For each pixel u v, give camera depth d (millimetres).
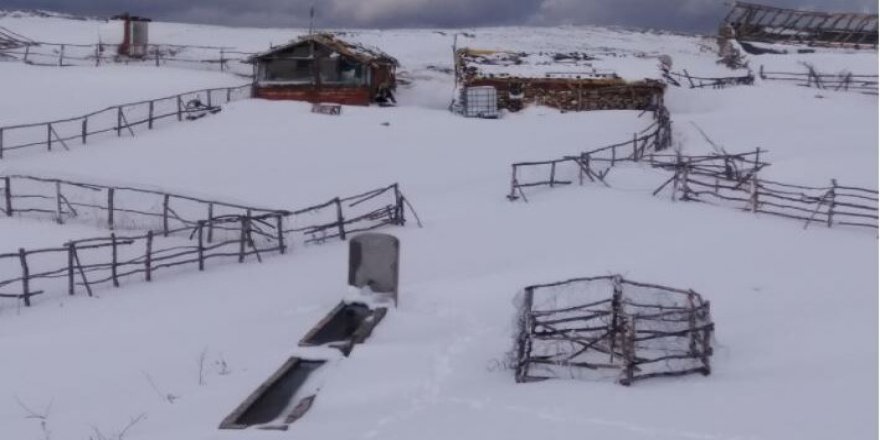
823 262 17641
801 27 61031
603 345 11266
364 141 37281
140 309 17016
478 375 11234
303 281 18188
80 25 70188
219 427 9727
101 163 33062
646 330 11102
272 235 22719
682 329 11445
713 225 21281
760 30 60844
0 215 25312
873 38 59281
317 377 11602
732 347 12109
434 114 43250
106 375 12617
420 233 22406
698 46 71750
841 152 29641
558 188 27094
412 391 10609
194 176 31453
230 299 17219
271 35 69625
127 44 53219
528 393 10062
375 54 47000
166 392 11594
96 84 45906
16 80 45781
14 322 16562
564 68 45656
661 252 18609
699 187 26062
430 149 35938
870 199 22062
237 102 43844
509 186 28359
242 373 12016
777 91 46031
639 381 10531
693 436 8211
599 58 48500
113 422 10539
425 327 13586
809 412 8758
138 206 27266
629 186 26641
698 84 50562
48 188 28953
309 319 14641
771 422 8492
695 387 10078
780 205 22953
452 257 19328
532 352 11461
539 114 43594
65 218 25250
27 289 17875
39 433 10359
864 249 18891
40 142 35969
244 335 14070
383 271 14820
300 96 45781
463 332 13359
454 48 52562
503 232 21750
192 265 20922
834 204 21719
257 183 30609
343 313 14359
